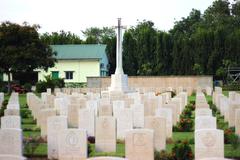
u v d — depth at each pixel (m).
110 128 17.84
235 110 21.19
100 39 104.12
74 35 91.19
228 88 58.47
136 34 85.44
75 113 24.53
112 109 25.92
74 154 15.35
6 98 42.66
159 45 72.31
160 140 17.73
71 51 74.50
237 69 66.88
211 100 40.69
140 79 57.03
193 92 54.59
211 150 14.81
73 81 73.12
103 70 75.06
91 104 26.47
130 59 74.31
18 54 50.81
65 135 15.38
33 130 23.20
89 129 20.81
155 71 72.25
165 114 20.59
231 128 22.28
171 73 72.06
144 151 14.90
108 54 77.81
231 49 69.31
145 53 73.38
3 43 51.34
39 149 18.27
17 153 15.13
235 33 71.19
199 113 20.34
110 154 16.95
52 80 54.72
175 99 28.81
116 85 42.94
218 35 69.56
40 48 53.06
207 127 17.83
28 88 55.00
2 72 52.47
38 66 52.88
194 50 70.56
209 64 69.44
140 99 30.55
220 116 28.61
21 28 51.69
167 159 15.78
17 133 15.10
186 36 79.50
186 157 15.65
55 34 87.88
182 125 23.20
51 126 17.28
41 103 27.67
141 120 23.50
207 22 92.06
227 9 95.19
